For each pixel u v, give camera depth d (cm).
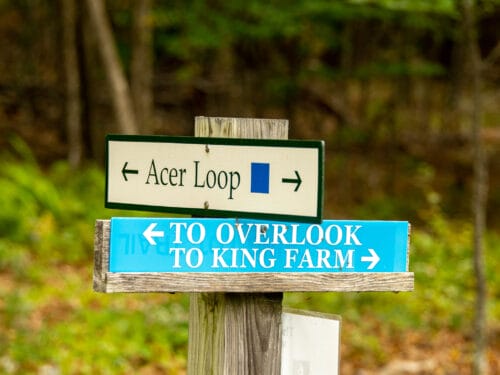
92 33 2241
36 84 2430
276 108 2684
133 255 326
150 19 2069
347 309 1174
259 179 333
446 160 2578
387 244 355
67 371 836
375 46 2512
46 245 1310
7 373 805
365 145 2598
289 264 344
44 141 2262
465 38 899
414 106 2812
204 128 357
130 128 1827
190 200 342
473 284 1373
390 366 1012
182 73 2436
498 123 2841
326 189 2398
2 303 1034
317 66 2452
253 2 1992
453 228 1814
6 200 1380
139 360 909
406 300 1234
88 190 1633
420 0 1030
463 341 1120
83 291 1128
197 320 357
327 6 1839
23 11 2539
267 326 346
